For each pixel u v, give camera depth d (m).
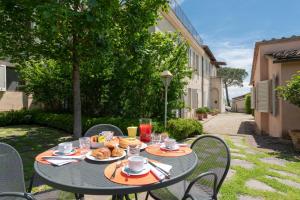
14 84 13.18
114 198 2.55
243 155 6.39
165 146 2.86
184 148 2.91
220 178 2.77
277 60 8.37
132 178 1.96
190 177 3.08
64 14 4.96
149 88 9.06
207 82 25.05
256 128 12.60
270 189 4.10
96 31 5.40
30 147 7.32
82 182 1.90
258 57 11.30
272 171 5.04
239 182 4.34
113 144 2.63
